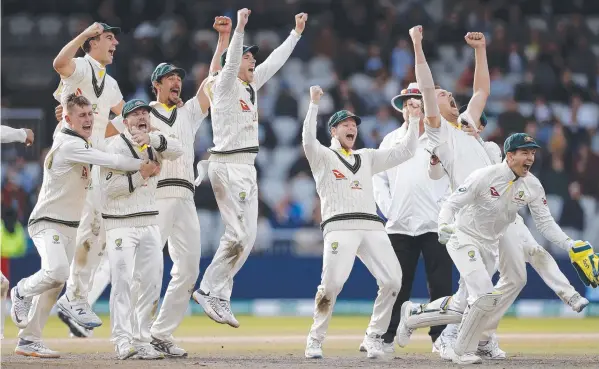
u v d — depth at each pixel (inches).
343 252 1316.4
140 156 1256.2
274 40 3511.3
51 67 3395.7
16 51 3432.6
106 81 1392.7
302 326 2138.3
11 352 1433.3
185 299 1366.9
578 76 3459.6
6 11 3543.3
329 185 1331.2
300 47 3467.0
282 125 3184.1
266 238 2684.5
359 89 3319.4
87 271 1441.9
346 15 3563.0
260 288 2541.8
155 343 1357.0
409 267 1497.3
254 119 1414.9
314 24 3548.2
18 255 2490.2
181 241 1358.3
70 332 1738.4
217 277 1423.5
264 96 3297.2
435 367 1206.3
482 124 1464.1
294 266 2544.3
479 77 1454.2
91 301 1727.4
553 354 1449.3
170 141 1266.0
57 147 1262.3
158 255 1278.3
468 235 1279.5
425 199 1487.5
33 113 2871.6
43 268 1279.5
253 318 2394.2
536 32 3508.9
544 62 3408.0
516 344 1676.9
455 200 1247.5
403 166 1503.4
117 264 1258.0
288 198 2859.3
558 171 2878.9
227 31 1487.5
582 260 1273.4
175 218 1354.6
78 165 1284.4
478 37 1453.0
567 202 2768.2
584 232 2778.1
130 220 1263.5
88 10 3558.1
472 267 1259.8
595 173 2913.4
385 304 1339.8
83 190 1306.6
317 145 1332.4
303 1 3587.6
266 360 1310.3
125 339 1269.7
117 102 1423.5
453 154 1355.8
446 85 3378.4
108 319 2279.8
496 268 1393.9
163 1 3513.8
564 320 2353.6
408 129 1357.0
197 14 3528.5
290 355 1418.6
